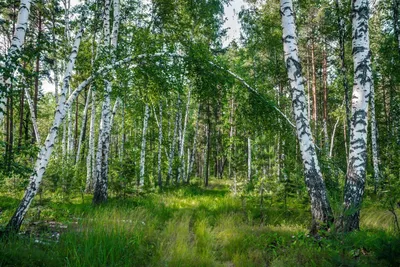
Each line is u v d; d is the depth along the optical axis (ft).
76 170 45.06
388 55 45.57
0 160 17.12
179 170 66.49
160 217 26.73
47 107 80.07
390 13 44.11
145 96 32.71
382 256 12.52
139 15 48.62
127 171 36.32
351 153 19.07
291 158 33.71
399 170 32.07
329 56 60.49
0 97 16.02
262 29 52.13
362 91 19.10
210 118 70.69
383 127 69.62
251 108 31.81
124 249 15.92
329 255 14.51
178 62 28.09
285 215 26.55
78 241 16.57
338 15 36.01
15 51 16.52
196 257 15.92
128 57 26.05
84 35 49.19
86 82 23.63
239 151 43.01
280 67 53.67
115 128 85.15
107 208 27.55
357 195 18.28
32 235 18.35
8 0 37.99
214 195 46.47
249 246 18.30
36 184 18.98
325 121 58.85
